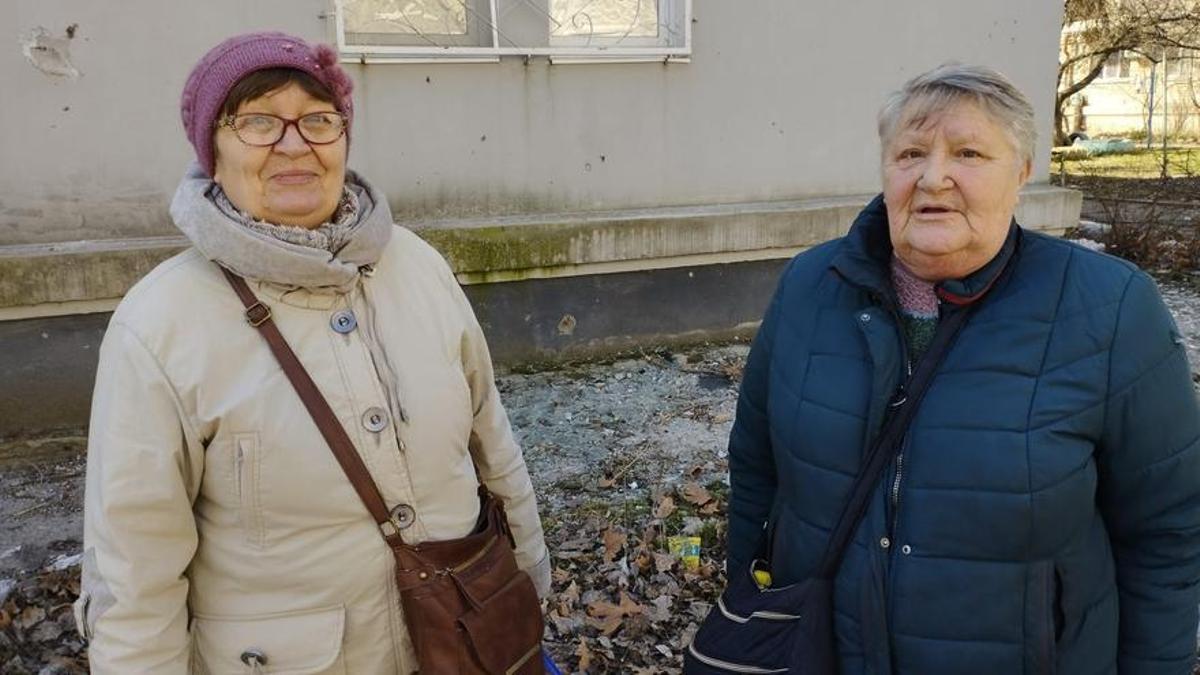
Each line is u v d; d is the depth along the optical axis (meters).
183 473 1.48
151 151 4.36
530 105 4.99
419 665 1.59
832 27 5.53
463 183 4.95
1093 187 13.63
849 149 5.76
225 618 1.54
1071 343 1.50
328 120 1.54
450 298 1.74
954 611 1.52
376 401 1.54
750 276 5.69
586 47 5.05
